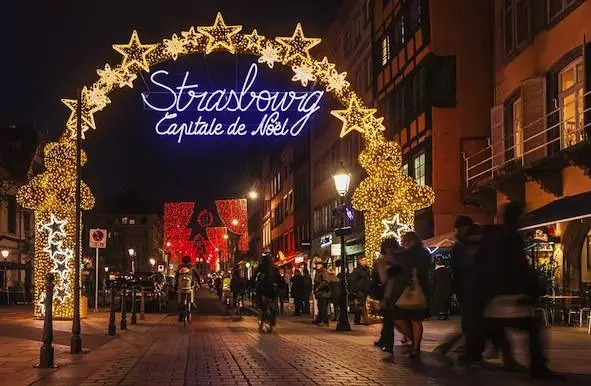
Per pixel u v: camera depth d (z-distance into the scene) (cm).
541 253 2139
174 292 2475
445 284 1554
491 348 1252
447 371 1078
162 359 1288
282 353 1380
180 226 5666
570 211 1722
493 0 2727
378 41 3647
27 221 5931
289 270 5272
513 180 2231
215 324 2425
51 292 1195
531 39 2217
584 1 1883
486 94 2803
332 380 998
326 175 4922
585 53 1841
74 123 2261
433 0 2836
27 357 1314
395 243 1316
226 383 977
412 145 3045
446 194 2766
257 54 2209
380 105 3594
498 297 977
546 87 2111
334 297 2350
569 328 1891
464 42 2822
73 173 2302
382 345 1412
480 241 1020
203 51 2178
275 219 7844
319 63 2233
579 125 1853
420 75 2947
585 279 2075
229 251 8838
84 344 1590
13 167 5638
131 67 2198
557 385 924
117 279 4006
